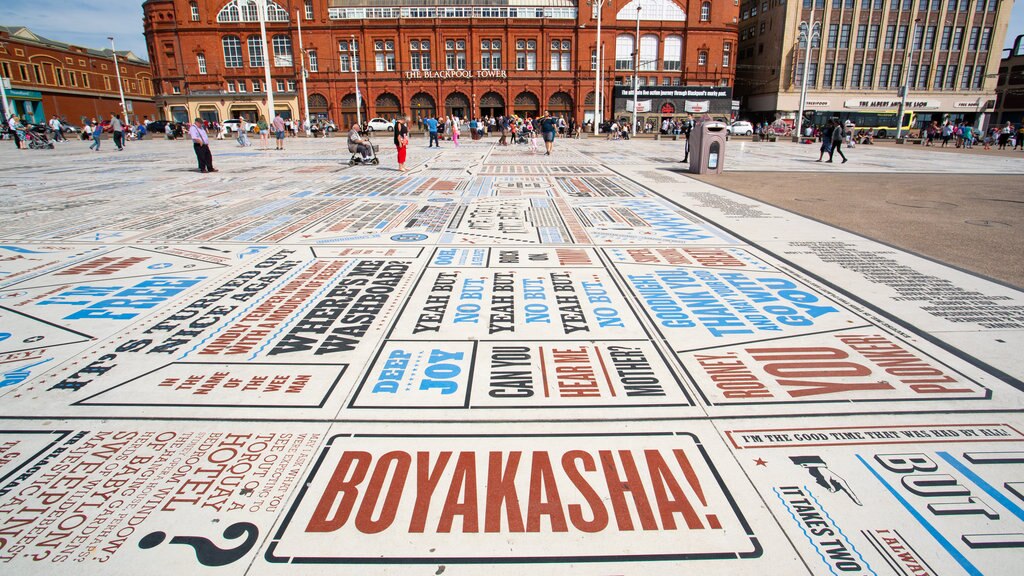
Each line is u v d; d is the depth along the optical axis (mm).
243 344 3838
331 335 3998
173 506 2281
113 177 14750
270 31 57219
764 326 4188
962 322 4273
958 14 55500
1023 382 3328
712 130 15289
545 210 9352
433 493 2367
